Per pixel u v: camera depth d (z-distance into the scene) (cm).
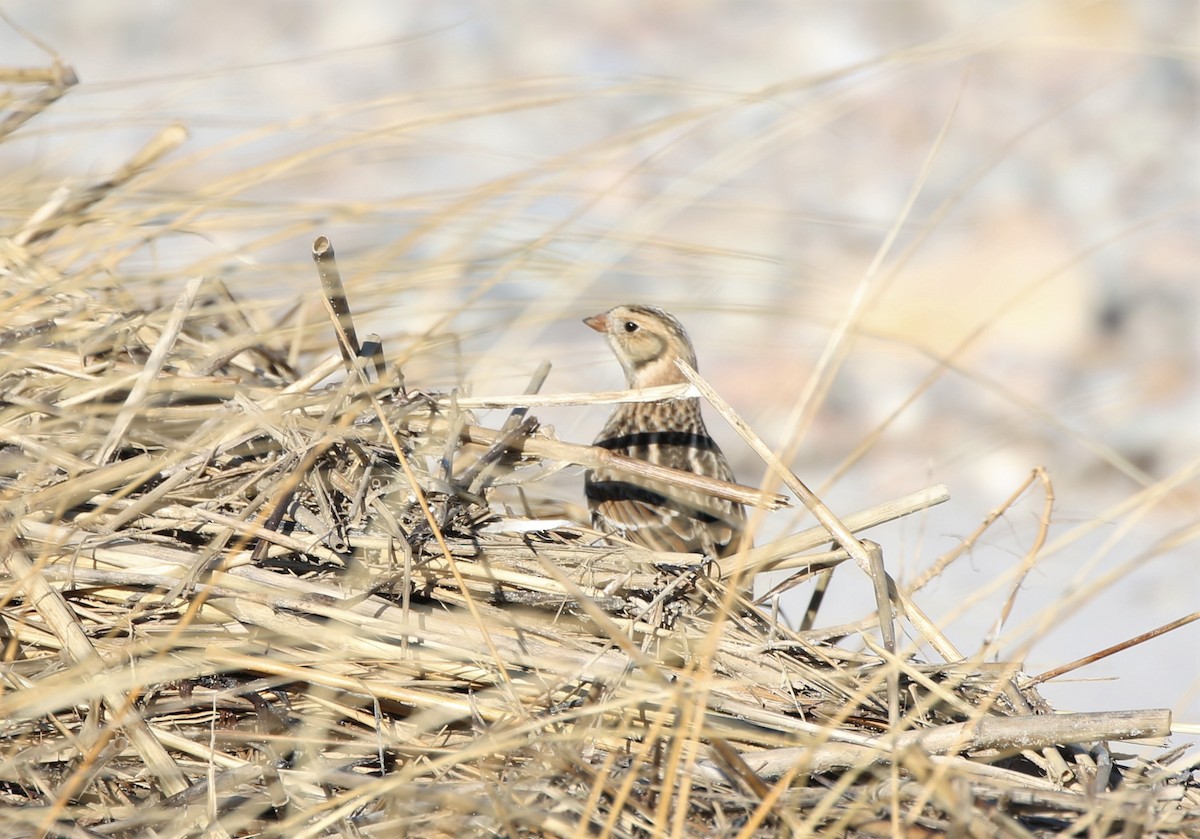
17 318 847
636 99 2336
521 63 2450
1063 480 1567
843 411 1711
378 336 877
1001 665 720
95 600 700
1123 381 1811
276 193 1196
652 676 614
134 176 975
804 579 825
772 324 1608
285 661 680
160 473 773
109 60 2500
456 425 818
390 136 1011
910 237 2083
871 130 2442
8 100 969
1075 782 665
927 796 584
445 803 604
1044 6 1017
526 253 920
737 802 614
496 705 668
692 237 1811
